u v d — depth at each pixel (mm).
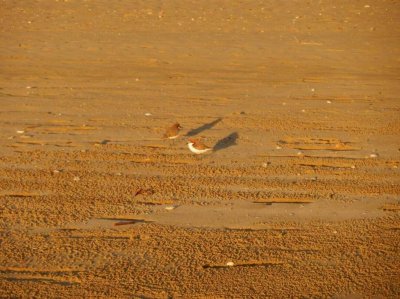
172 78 58562
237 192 32906
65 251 26719
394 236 28344
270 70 62625
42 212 30281
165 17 92250
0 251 26625
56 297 23438
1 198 31719
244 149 39531
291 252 26859
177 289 23984
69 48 71750
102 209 30688
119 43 74625
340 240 27953
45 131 42469
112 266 25609
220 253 26688
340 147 40188
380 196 32719
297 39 78125
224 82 57188
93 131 42531
